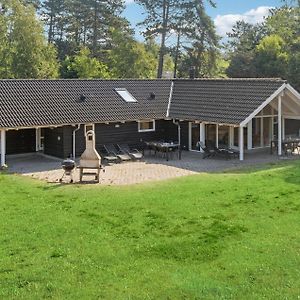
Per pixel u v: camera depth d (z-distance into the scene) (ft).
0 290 32.60
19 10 176.65
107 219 49.01
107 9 234.79
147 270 35.83
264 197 57.31
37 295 31.89
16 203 56.18
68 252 39.52
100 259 38.04
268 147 103.24
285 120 109.81
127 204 55.06
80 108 95.20
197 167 82.99
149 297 31.55
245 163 85.87
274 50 194.18
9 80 96.63
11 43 176.24
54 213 51.44
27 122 86.38
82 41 245.86
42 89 97.30
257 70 195.11
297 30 209.26
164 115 101.76
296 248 39.78
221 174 74.95
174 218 49.06
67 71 196.85
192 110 99.55
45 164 87.10
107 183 69.62
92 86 104.01
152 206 53.98
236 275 34.76
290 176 70.85
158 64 213.46
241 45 241.55
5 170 81.10
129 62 193.88
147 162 89.10
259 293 31.89
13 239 42.75
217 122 91.20
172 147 94.22
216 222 47.42
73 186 67.21
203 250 39.68
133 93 106.52
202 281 33.81
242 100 93.45
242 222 47.29
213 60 208.03
